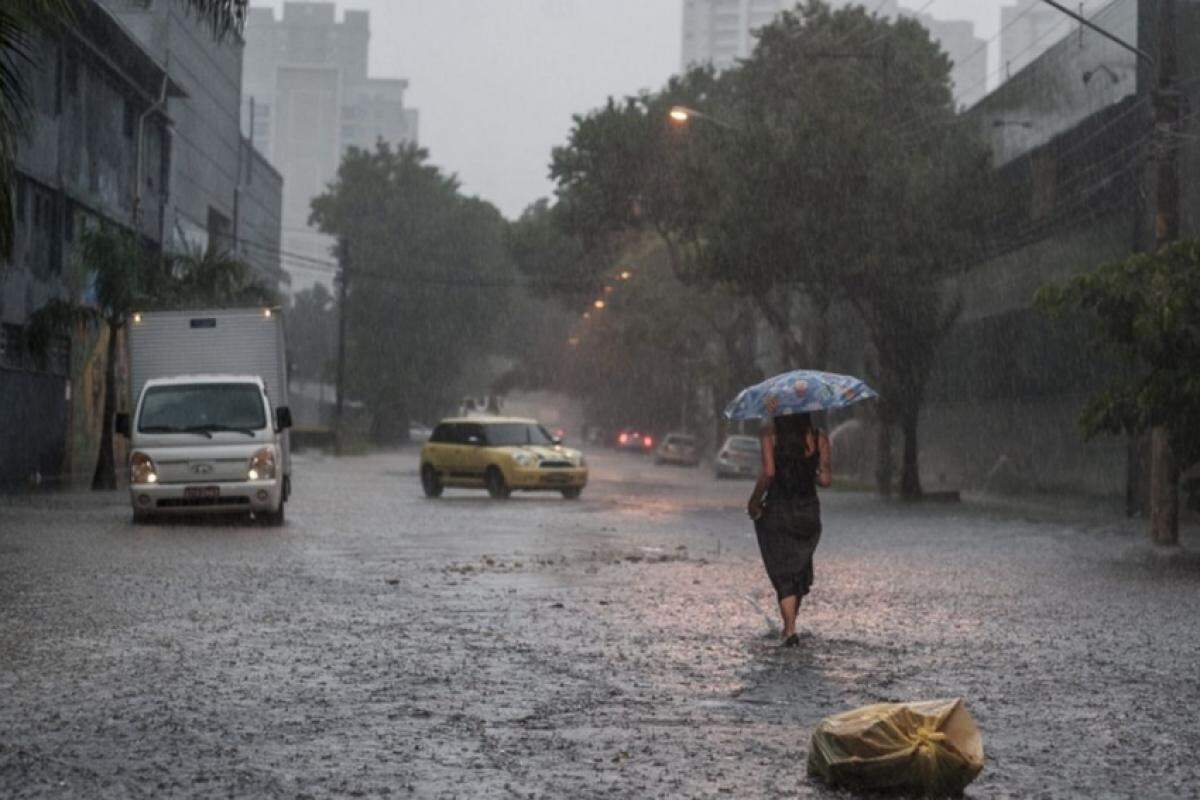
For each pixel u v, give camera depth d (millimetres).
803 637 15898
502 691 12203
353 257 136750
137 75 59875
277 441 32938
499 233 142000
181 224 73000
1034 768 9703
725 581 21734
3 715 10867
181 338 35688
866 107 60750
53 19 17875
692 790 8867
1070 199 51906
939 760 8859
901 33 75062
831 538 33031
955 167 52875
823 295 55719
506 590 20141
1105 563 27062
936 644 15547
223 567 22547
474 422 47938
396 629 15953
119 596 18484
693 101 75438
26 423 47500
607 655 14297
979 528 37781
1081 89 51062
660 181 68188
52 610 17031
